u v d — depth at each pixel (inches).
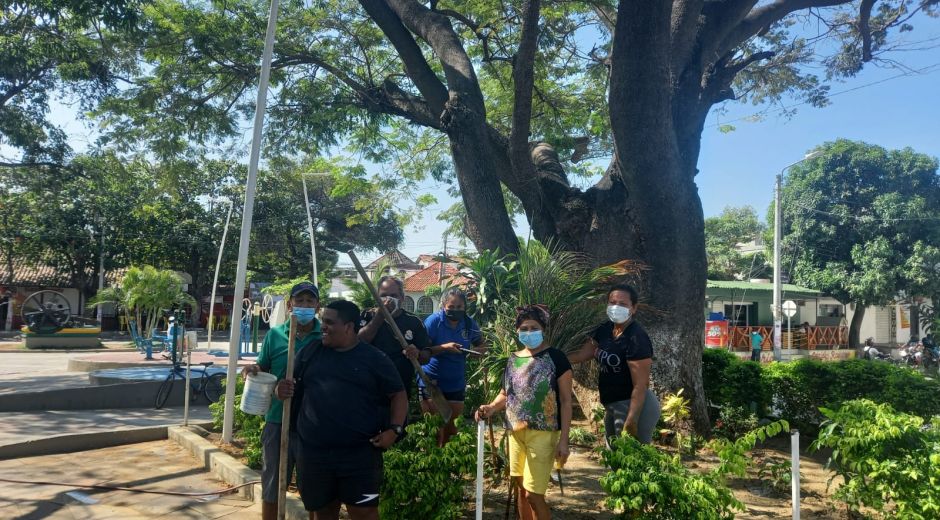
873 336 1539.1
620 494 148.5
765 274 1600.6
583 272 325.1
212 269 1627.7
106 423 382.9
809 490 237.6
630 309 195.5
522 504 178.5
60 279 1565.0
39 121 742.5
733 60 442.3
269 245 1611.7
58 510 220.2
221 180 1563.7
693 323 324.2
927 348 935.7
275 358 189.2
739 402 345.1
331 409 156.3
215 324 1686.8
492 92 633.6
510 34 535.8
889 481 172.9
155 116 496.4
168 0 481.1
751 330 1195.3
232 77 502.6
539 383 171.9
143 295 925.8
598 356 201.5
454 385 240.4
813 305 1521.9
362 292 351.9
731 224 1829.5
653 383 317.7
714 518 143.8
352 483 156.6
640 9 285.0
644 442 197.5
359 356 159.9
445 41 411.5
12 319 1514.5
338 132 502.9
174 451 311.7
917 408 307.7
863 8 438.0
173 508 223.1
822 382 326.6
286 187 1539.1
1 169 920.3
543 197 373.1
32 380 609.3
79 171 824.3
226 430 300.7
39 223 1423.5
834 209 1219.9
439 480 180.2
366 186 616.4
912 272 1144.8
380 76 545.3
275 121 520.4
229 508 223.5
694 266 322.3
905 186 1208.2
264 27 489.7
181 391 459.2
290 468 182.1
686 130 354.9
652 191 311.0
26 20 551.5
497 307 295.4
